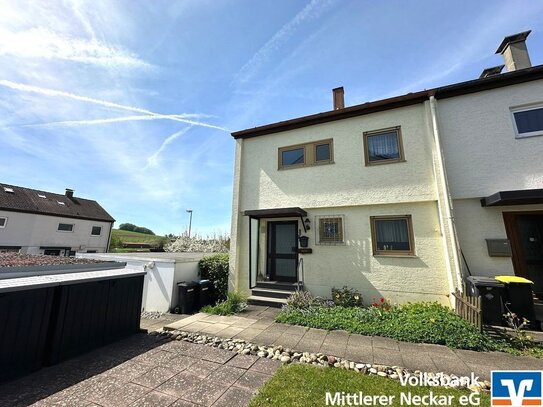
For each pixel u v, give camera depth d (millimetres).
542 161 5691
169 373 3424
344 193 7492
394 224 6910
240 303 7227
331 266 7297
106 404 2719
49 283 3699
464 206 6207
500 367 3480
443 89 6594
